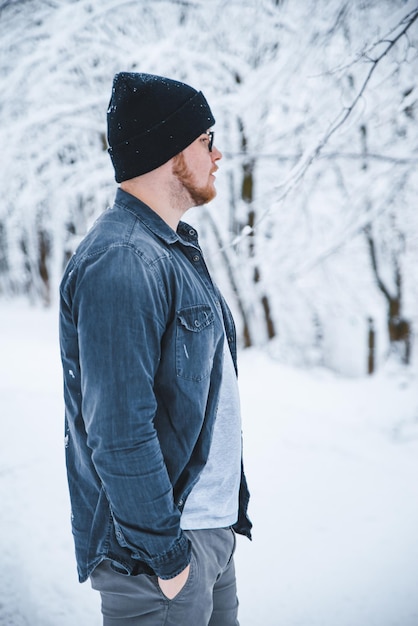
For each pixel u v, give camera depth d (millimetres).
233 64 5328
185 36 5266
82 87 5863
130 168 1112
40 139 6078
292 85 4039
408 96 2785
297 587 2480
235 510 1240
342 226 5191
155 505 952
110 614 1129
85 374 963
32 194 6648
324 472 3947
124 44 5301
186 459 1082
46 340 9148
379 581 2521
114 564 1087
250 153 4441
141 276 980
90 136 6410
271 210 2469
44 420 4703
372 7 3611
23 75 5031
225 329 1336
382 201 4973
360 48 2787
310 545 2871
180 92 1120
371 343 8297
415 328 8211
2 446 4031
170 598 1063
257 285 7844
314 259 5523
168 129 1100
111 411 931
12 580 2369
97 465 961
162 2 5016
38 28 4855
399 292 8039
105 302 950
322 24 3646
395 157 3934
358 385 7438
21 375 6605
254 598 2396
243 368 7699
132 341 946
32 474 3543
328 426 5289
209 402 1149
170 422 1067
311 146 2432
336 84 3822
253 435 4734
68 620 2139
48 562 2539
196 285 1118
